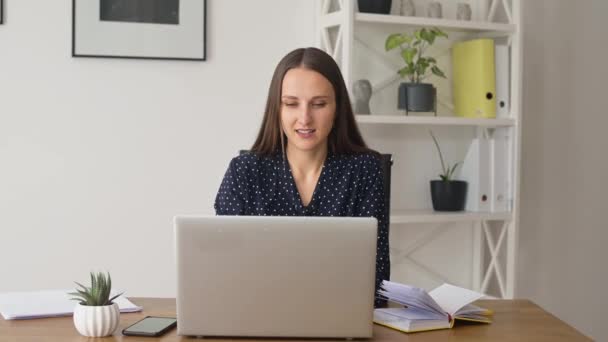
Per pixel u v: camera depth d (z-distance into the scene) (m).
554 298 3.83
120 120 3.19
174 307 2.02
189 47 3.21
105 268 3.21
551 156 3.78
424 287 3.57
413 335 1.79
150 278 3.25
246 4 3.28
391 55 3.44
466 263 3.64
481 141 3.37
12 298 2.01
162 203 3.24
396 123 3.27
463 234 3.63
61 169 3.14
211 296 1.70
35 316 1.87
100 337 1.73
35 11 3.09
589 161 3.85
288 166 2.24
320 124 2.10
